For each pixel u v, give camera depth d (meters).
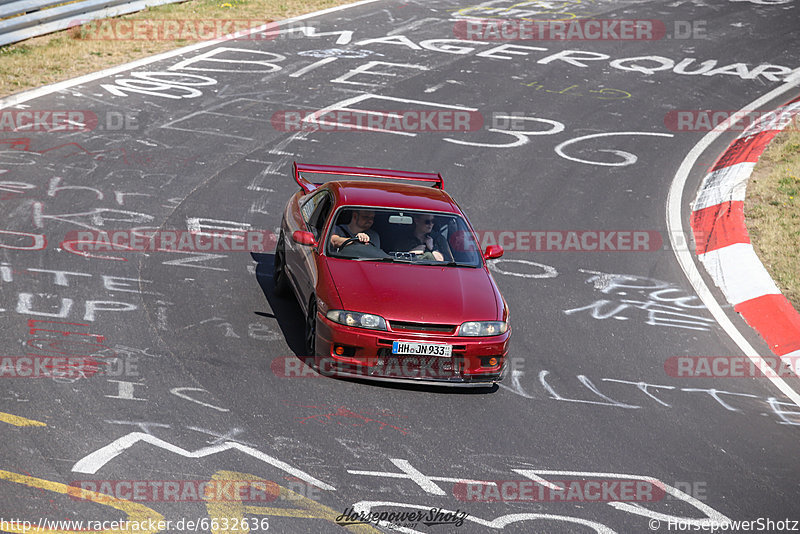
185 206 41.06
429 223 30.34
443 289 27.36
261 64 66.31
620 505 21.19
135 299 30.55
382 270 28.03
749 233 42.53
